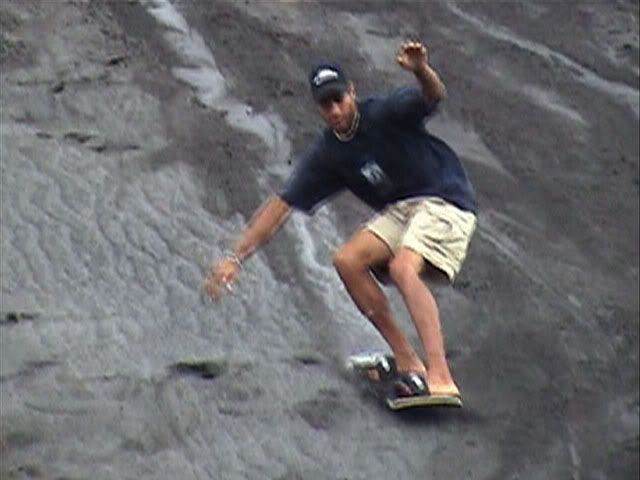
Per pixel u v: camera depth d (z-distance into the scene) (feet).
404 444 93.81
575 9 142.51
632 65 138.31
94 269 100.27
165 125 113.29
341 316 102.12
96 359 93.71
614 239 119.24
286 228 107.45
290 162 113.29
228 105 116.88
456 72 130.00
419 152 93.40
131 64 117.80
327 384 96.53
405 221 93.86
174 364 94.63
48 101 112.37
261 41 124.36
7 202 103.19
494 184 119.85
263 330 99.45
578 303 111.24
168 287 100.48
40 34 117.60
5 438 87.25
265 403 94.02
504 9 139.64
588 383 104.88
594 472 99.25
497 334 105.70
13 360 92.17
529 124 127.54
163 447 89.35
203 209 107.24
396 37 131.34
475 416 98.22
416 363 95.45
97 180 107.04
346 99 91.20
